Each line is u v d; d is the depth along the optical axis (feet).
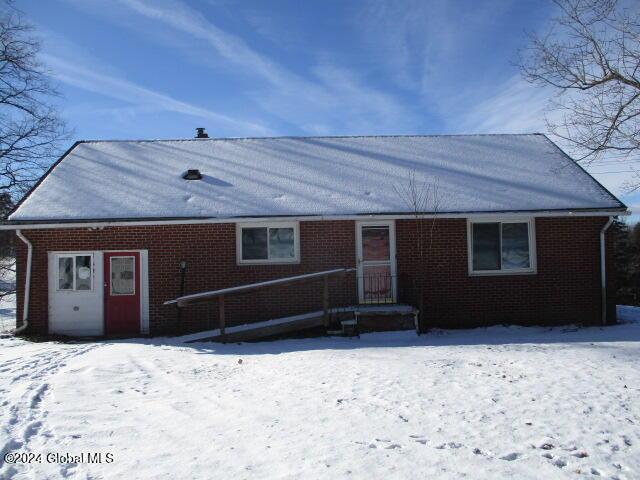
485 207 47.44
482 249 48.11
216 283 46.78
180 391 24.82
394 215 46.75
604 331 43.57
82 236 46.50
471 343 37.55
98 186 50.60
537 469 15.25
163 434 18.62
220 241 46.85
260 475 14.94
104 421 20.11
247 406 22.02
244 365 30.89
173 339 42.04
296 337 44.55
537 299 47.88
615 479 14.75
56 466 15.88
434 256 47.60
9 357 33.83
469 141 61.77
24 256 46.70
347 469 15.16
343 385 24.80
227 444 17.51
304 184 51.47
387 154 58.34
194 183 51.44
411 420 19.57
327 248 47.34
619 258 123.54
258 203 48.16
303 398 22.91
